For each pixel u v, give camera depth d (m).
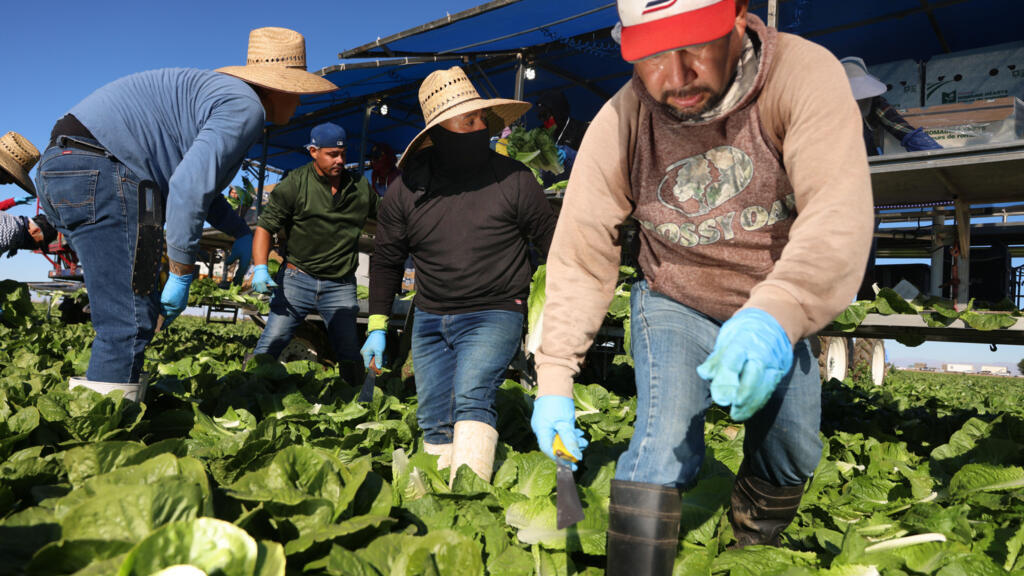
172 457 1.62
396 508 2.05
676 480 1.54
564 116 6.52
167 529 1.20
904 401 7.03
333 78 9.11
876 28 7.68
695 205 1.60
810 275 1.24
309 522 1.68
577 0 6.45
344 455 3.03
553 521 2.06
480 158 2.63
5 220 3.68
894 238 8.83
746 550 1.99
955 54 6.48
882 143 4.92
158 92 2.75
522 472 2.55
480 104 2.55
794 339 1.21
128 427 2.66
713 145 1.52
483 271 2.63
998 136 4.43
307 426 3.49
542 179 6.57
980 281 9.02
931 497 2.87
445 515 2.02
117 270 2.65
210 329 12.87
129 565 1.15
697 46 1.29
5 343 6.25
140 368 2.85
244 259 3.50
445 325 2.70
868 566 1.89
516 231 2.69
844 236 1.25
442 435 2.74
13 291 5.80
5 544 1.39
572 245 1.67
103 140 2.59
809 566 1.94
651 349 1.69
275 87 2.92
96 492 1.53
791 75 1.39
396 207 2.78
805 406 1.77
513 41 7.85
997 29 7.46
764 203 1.54
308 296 4.61
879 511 2.85
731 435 4.16
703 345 1.67
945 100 6.55
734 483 2.23
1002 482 2.69
